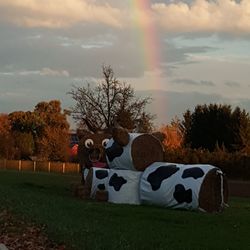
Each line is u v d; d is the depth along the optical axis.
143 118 48.75
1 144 83.56
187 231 13.27
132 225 13.92
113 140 22.55
